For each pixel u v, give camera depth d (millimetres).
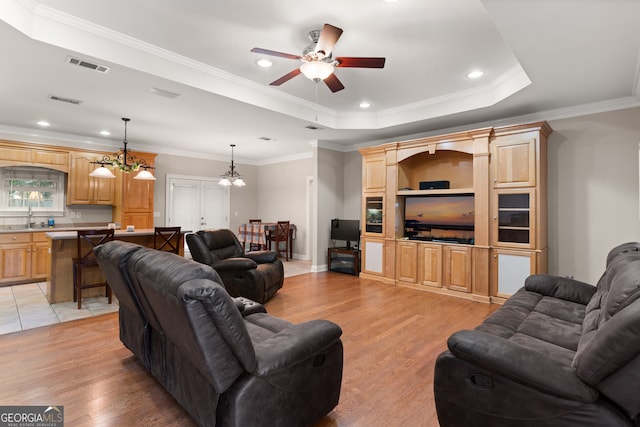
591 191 3984
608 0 2006
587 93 3611
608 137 3879
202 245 4199
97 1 2406
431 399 2115
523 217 4082
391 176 5281
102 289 4473
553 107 4098
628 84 3354
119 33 2854
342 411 1985
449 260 4637
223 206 8258
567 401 1298
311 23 2684
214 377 1438
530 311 2537
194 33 2850
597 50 2646
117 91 3609
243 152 7676
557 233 4207
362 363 2592
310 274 6031
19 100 3951
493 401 1473
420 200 5285
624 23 2252
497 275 4246
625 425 1203
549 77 3188
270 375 1525
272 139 6141
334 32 2203
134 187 6336
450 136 4617
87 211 6191
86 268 4344
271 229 7402
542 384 1329
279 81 2945
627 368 1189
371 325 3420
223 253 4605
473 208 4734
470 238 4750
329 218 6426
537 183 3953
